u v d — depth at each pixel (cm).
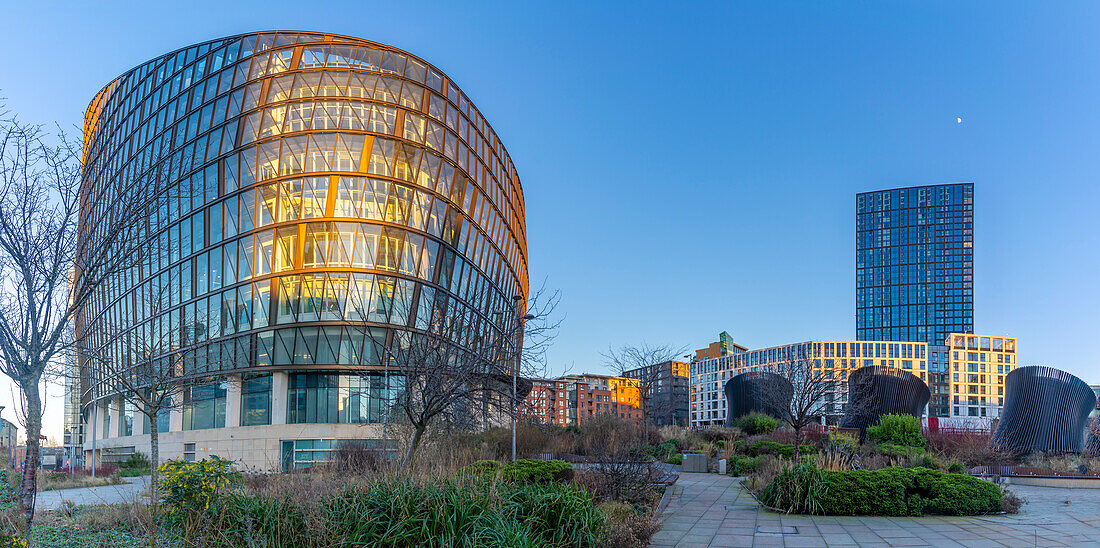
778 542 1350
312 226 5356
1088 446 4350
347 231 5372
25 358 896
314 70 5741
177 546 929
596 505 1280
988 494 1733
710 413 18400
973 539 1368
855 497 1717
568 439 4406
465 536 847
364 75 5816
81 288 983
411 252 5562
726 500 2092
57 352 984
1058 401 4288
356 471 1606
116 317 6206
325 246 5331
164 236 5766
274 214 5388
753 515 1733
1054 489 2595
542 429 4069
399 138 5712
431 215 5791
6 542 797
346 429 5078
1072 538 1373
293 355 5200
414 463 1673
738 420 5919
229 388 5344
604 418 5294
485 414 2369
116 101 6694
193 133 5803
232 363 5334
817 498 1733
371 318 5250
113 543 1043
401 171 5662
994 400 16262
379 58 6012
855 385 5053
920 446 3766
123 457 6525
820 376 3866
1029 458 3884
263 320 5294
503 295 6931
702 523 1606
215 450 5247
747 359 17412
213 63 5978
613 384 16050
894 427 4041
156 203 1214
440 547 842
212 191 5612
